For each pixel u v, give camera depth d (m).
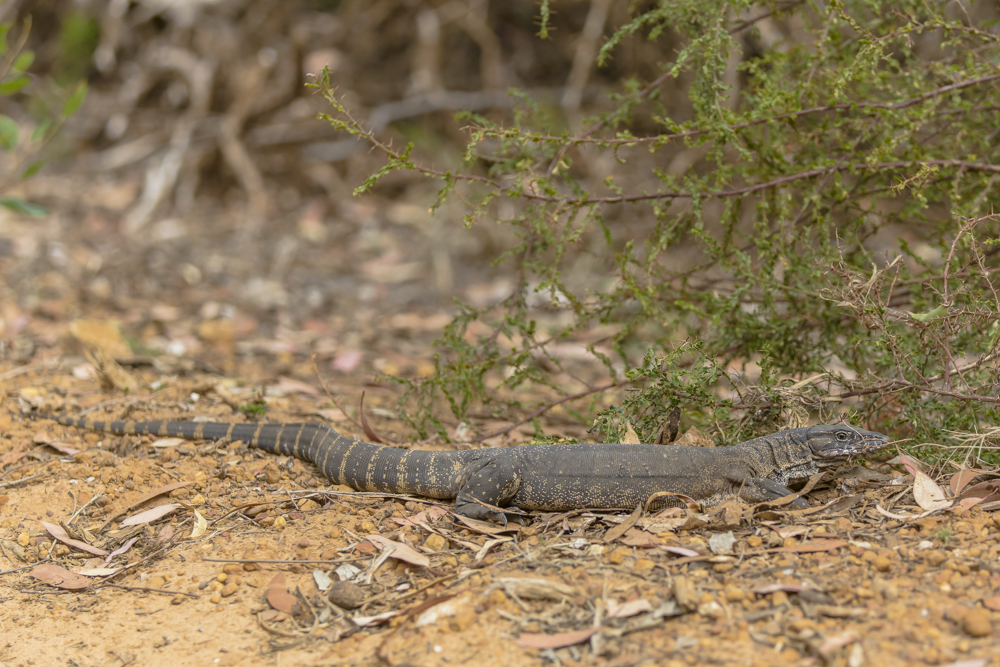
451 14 18.33
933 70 7.56
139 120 18.84
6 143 10.13
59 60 19.14
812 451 6.45
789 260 7.66
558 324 12.70
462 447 8.07
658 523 5.98
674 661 4.55
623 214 15.34
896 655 4.46
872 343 7.12
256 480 7.09
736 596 5.01
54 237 15.23
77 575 5.96
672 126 7.27
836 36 7.41
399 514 6.46
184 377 9.78
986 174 7.50
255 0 17.95
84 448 7.62
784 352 7.99
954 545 5.41
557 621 4.99
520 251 8.45
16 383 9.12
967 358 8.06
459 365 8.10
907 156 7.49
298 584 5.66
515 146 8.25
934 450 6.66
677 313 8.52
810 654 4.54
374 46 19.27
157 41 18.84
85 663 5.12
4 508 6.70
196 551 6.12
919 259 7.58
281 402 9.05
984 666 4.29
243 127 17.88
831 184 7.97
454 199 16.75
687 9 7.41
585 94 17.52
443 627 5.00
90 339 10.12
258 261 15.39
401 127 18.16
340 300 14.10
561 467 6.38
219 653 5.09
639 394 7.14
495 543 5.92
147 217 16.69
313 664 4.89
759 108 7.23
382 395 9.91
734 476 6.36
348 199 17.83
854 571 5.23
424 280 15.30
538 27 19.23
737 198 7.73
